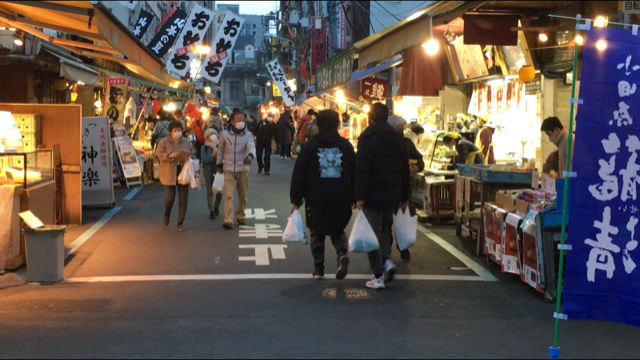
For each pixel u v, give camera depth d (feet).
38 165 30.35
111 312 21.21
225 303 22.39
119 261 28.84
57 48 53.67
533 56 38.06
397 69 70.18
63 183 37.76
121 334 19.01
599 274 16.81
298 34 171.53
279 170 77.05
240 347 17.95
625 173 16.83
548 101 42.14
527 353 17.78
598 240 16.83
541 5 34.83
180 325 19.89
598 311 16.83
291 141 101.45
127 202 48.49
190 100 110.93
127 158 58.80
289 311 21.52
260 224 38.93
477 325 20.30
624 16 29.73
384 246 25.41
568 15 34.68
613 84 16.76
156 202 48.55
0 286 24.40
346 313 21.36
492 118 52.31
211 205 40.96
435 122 63.41
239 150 37.37
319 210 25.23
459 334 19.36
